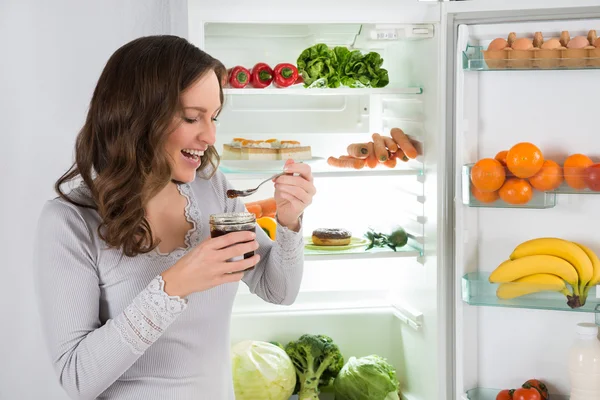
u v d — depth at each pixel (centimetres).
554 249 218
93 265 135
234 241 126
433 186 231
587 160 212
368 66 237
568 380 234
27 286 259
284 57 254
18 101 252
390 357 272
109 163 132
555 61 208
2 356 260
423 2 221
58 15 249
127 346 122
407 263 259
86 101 254
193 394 141
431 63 229
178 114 131
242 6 213
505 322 234
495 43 211
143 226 135
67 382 126
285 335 262
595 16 216
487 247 232
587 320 231
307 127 264
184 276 124
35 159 255
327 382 260
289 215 154
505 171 215
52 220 134
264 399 237
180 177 140
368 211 276
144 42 133
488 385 237
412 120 246
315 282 275
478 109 228
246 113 258
